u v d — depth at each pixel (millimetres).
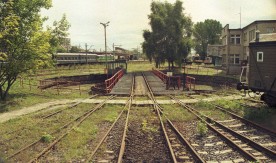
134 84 35875
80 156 10383
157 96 25672
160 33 60000
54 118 16562
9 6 21531
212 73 49688
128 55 113500
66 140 12172
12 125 14766
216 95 25031
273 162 9461
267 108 17500
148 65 94375
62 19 28109
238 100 21656
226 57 52844
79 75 48438
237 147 10805
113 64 51438
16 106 20156
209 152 10703
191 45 59531
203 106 19969
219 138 12383
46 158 10250
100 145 11555
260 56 18156
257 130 13312
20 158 10016
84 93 29594
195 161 9812
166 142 11844
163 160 9898
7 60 22672
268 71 17438
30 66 23906
